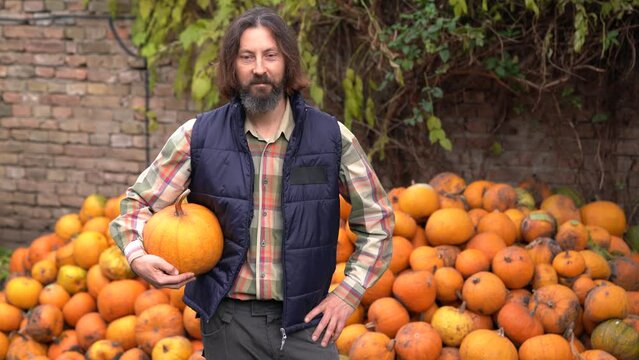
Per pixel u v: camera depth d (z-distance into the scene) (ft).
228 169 7.88
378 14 16.34
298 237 7.84
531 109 17.30
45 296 14.51
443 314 12.28
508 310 12.00
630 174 17.16
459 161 17.88
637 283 13.71
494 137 17.61
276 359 8.12
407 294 12.51
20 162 19.98
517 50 16.26
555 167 17.48
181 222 7.83
